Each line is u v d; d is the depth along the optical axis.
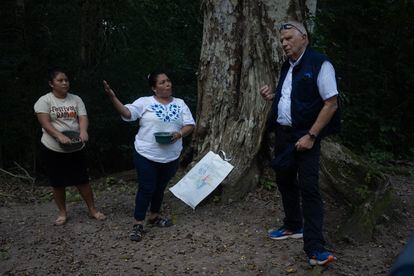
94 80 9.28
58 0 9.32
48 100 4.82
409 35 10.88
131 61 9.80
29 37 9.24
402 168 8.23
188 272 3.97
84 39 9.78
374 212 4.83
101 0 9.77
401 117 10.62
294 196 4.39
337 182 5.42
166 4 10.52
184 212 5.36
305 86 3.73
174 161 4.72
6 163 9.84
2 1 9.05
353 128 9.88
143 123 4.59
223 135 5.90
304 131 3.84
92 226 5.08
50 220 5.31
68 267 4.17
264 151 5.86
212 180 5.40
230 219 5.11
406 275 1.32
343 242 4.55
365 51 11.01
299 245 4.36
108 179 7.00
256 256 4.21
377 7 10.89
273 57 5.82
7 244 4.68
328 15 9.58
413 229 4.98
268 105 5.75
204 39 6.13
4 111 9.17
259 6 5.86
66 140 4.70
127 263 4.18
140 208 4.64
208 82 6.07
